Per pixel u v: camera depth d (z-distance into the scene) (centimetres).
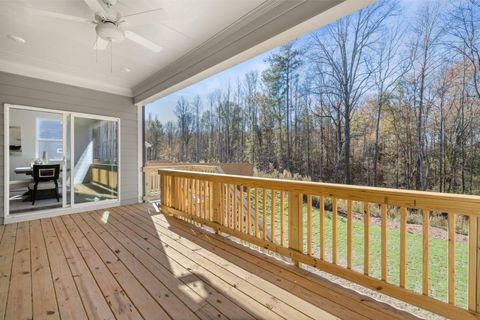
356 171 909
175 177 437
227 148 1616
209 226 349
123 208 529
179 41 330
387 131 807
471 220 145
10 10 259
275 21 247
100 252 282
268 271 233
